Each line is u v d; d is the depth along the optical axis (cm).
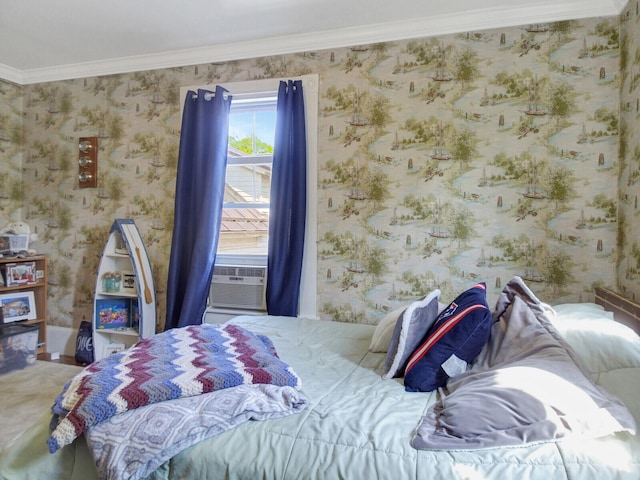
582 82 243
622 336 154
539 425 112
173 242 306
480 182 260
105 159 345
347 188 285
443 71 265
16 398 265
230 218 333
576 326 164
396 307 277
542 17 247
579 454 106
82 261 355
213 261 301
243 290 311
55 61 336
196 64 317
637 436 109
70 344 357
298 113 288
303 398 136
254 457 117
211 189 297
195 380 136
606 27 239
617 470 103
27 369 317
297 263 288
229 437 123
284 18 262
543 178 249
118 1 241
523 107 252
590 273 242
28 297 351
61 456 128
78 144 352
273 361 163
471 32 260
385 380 163
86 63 338
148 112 332
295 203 289
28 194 370
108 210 346
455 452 110
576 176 244
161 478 120
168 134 327
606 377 138
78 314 357
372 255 281
